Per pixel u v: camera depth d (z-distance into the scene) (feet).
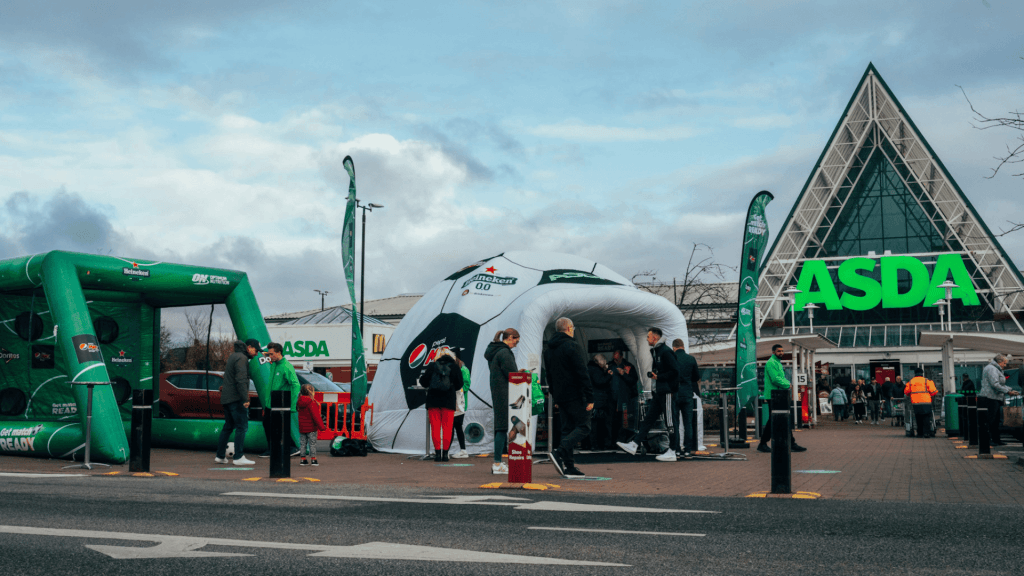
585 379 32.60
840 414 110.52
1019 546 16.37
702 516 20.58
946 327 155.53
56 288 40.93
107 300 49.24
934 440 62.39
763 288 167.63
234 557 15.23
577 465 39.32
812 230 167.12
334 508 22.00
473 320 50.01
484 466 39.58
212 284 48.03
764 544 16.56
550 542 16.80
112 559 15.03
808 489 27.99
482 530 18.33
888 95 164.04
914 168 165.07
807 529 18.45
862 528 18.60
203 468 37.52
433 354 50.37
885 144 168.66
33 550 15.83
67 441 39.65
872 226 168.04
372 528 18.58
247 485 28.37
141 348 50.88
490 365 34.65
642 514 21.01
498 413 34.09
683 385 43.14
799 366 93.66
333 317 137.69
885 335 156.87
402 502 23.36
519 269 52.08
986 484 29.78
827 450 50.55
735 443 52.70
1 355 46.65
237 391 39.55
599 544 16.58
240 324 48.83
